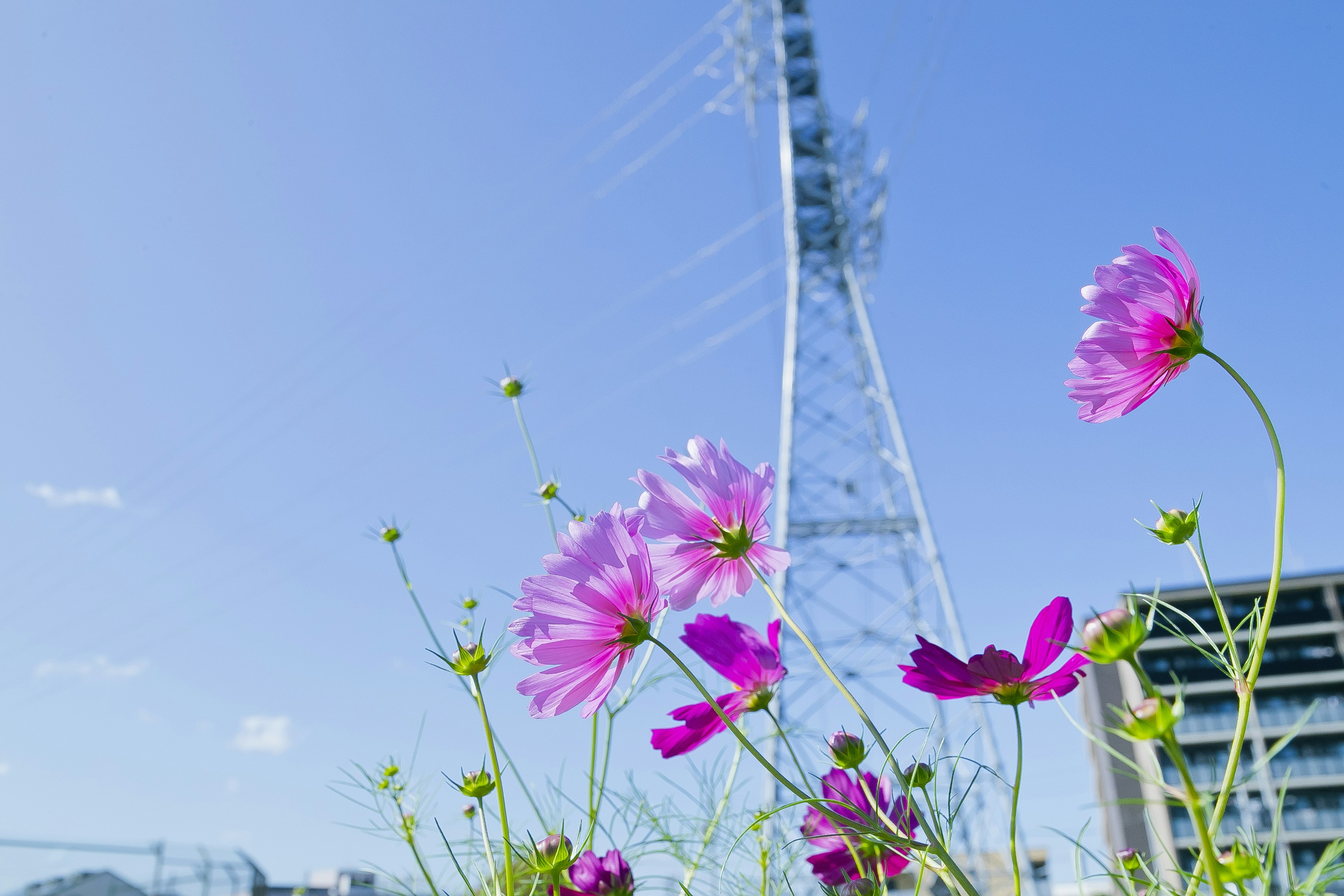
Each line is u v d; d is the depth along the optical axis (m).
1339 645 12.80
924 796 0.43
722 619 0.54
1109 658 0.28
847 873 0.47
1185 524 0.36
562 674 0.43
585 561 0.43
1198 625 0.33
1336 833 10.74
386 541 0.67
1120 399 0.40
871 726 0.36
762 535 0.47
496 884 0.45
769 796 2.91
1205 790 0.31
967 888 0.33
